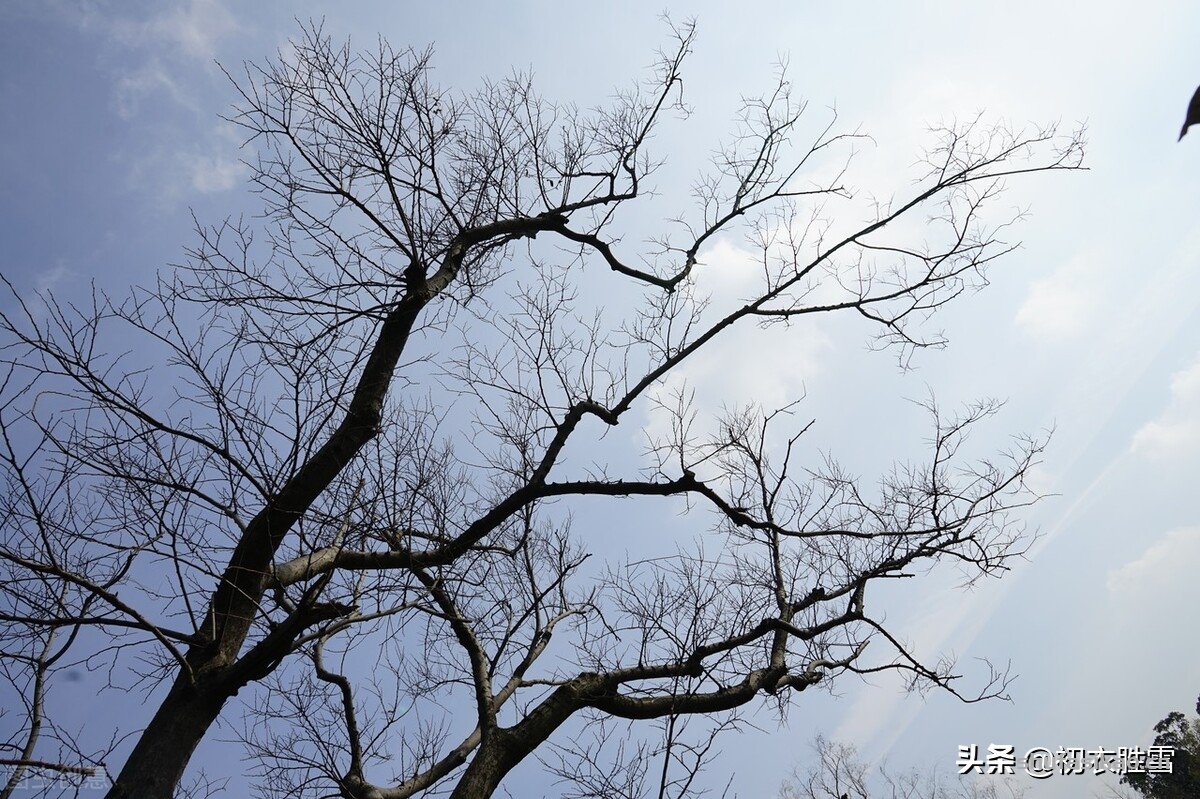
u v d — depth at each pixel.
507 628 9.20
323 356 6.61
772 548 10.15
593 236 9.31
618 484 7.90
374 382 7.19
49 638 6.43
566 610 9.90
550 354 8.74
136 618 5.88
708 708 7.93
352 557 7.27
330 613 6.25
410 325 7.57
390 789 7.79
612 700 7.61
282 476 6.58
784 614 9.58
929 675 8.84
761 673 8.72
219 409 6.36
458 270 8.41
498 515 7.57
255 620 7.01
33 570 5.66
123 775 5.69
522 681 8.81
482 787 6.70
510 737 7.06
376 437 6.79
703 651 8.04
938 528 9.00
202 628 6.59
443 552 7.39
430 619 8.69
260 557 6.62
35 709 6.14
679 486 7.87
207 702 6.14
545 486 7.74
